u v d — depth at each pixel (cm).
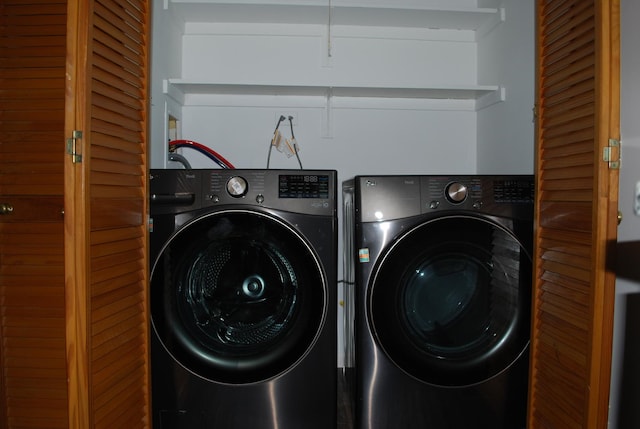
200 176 134
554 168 118
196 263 138
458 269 141
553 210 118
